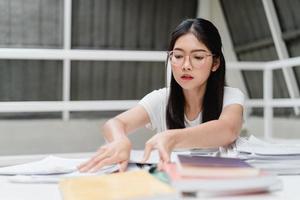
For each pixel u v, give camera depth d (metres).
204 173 0.54
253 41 3.39
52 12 3.36
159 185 0.54
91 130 2.99
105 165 0.80
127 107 2.10
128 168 0.81
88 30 3.48
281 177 0.75
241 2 3.31
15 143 2.82
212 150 0.97
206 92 1.10
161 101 1.21
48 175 0.76
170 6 3.59
